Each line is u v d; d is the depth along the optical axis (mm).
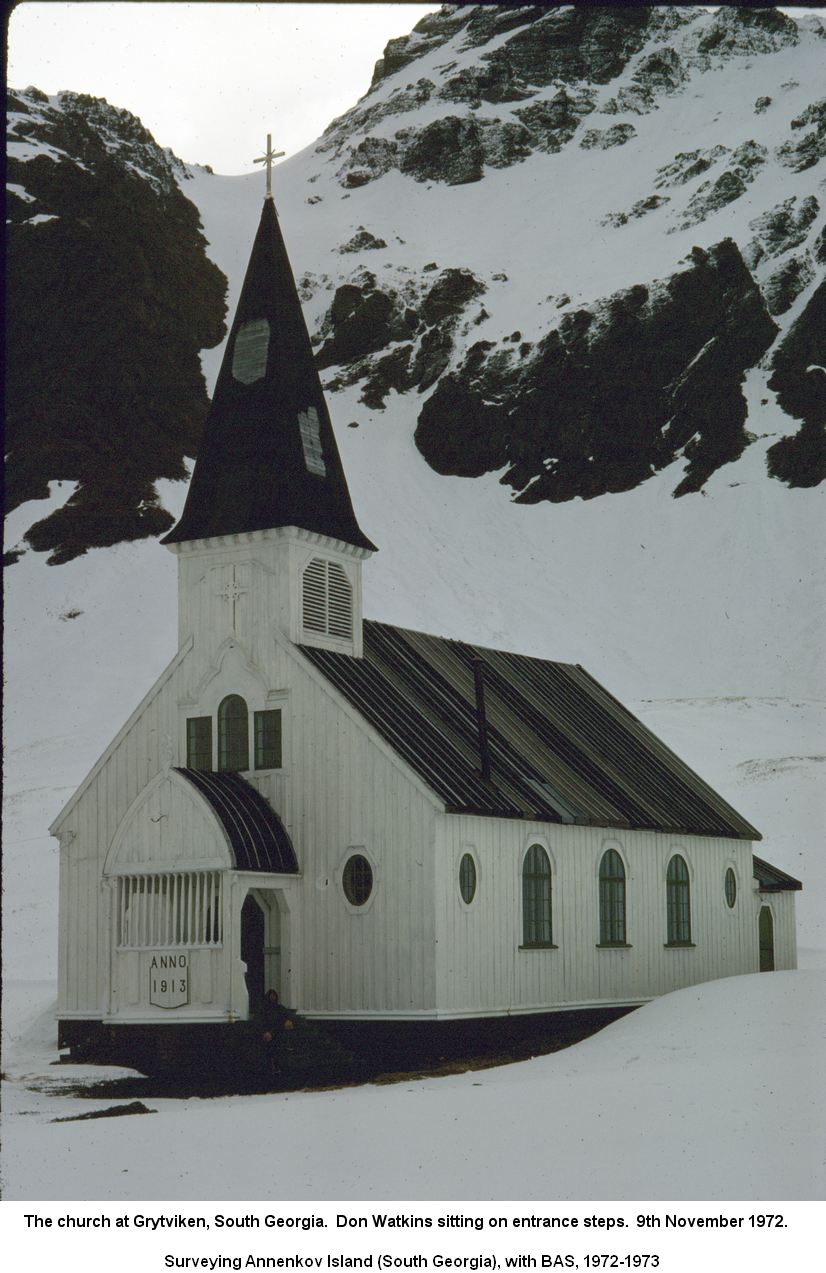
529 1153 17391
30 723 104500
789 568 157625
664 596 156250
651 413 182125
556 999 33438
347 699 31438
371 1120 19922
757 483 171875
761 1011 27797
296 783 31781
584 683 45281
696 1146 17406
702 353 185625
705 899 40719
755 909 43500
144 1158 17891
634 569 161875
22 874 61750
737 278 190500
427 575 155125
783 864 64875
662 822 38312
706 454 177750
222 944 29484
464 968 30359
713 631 149125
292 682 32219
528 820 32969
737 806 74625
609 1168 16609
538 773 35281
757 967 43219
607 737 41812
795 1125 18281
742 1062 22828
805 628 147500
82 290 171625
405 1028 29719
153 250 195750
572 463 179375
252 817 30953
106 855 32281
